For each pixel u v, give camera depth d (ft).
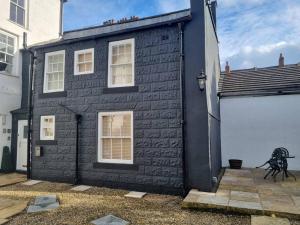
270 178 32.17
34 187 30.37
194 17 27.53
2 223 18.65
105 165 30.58
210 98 30.07
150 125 28.71
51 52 35.68
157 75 28.86
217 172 34.83
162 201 24.43
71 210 21.48
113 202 23.97
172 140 27.53
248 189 26.17
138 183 28.71
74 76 33.60
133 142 29.35
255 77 47.34
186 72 27.35
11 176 36.58
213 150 30.30
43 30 50.93
